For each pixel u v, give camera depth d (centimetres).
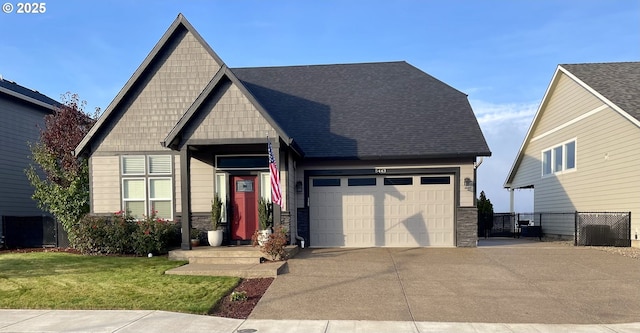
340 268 1022
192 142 1173
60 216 1452
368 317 683
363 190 1434
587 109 1672
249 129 1173
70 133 1477
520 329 627
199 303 742
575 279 926
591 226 1445
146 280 907
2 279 931
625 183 1447
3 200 1691
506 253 1244
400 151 1391
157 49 1370
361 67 1847
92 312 704
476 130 1451
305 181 1433
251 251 1096
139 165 1387
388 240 1420
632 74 1656
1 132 1695
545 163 2048
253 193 1338
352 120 1542
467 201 1388
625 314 701
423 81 1727
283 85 1759
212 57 1384
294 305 745
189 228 1176
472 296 799
